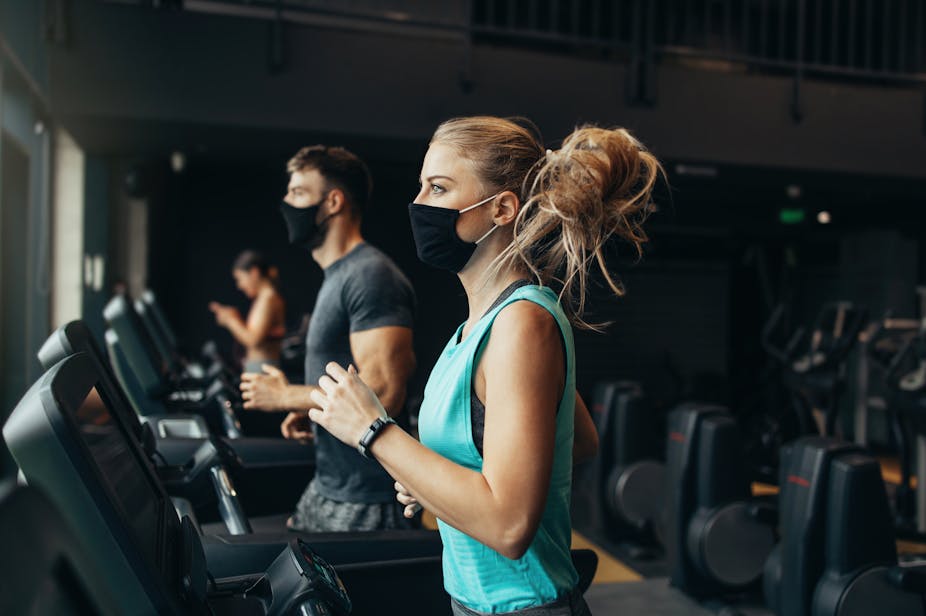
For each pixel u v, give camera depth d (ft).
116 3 16.42
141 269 23.34
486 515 2.99
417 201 3.65
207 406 10.26
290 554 3.92
